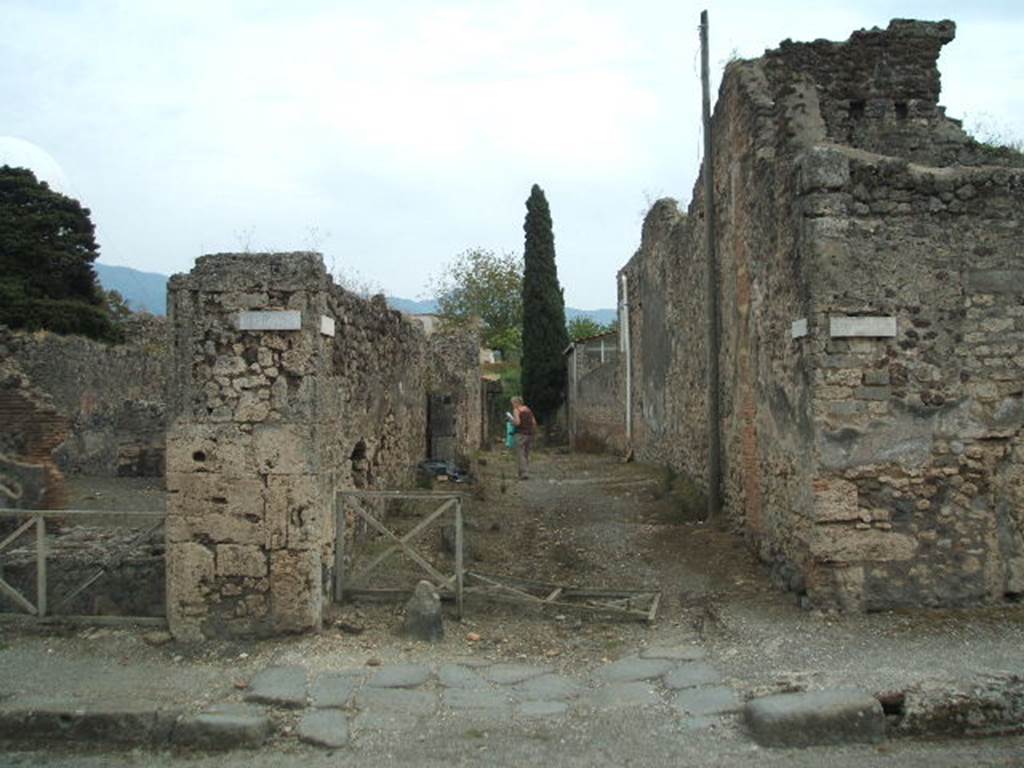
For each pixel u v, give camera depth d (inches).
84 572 330.0
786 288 350.9
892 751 224.5
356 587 332.8
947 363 319.9
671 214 716.7
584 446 1162.0
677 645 296.0
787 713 229.1
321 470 308.8
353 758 223.9
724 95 476.1
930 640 286.4
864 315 318.7
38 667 277.1
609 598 352.2
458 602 323.3
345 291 374.9
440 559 405.1
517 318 2064.5
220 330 304.7
